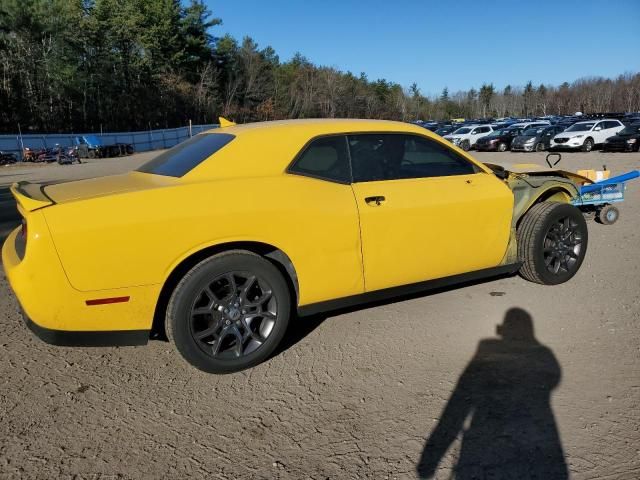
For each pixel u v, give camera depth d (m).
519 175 4.56
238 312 3.20
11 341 3.79
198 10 67.44
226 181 3.18
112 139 44.50
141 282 2.91
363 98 89.25
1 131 46.81
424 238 3.73
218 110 69.31
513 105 121.44
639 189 10.84
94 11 57.25
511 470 2.31
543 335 3.67
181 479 2.31
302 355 3.48
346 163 3.57
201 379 3.21
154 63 63.44
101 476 2.34
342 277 3.46
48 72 48.41
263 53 87.19
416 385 3.05
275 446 2.53
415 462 2.38
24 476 2.34
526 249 4.44
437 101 124.12
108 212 2.84
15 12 46.44
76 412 2.85
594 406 2.77
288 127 3.54
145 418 2.79
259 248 3.25
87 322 2.88
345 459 2.42
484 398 2.89
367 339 3.70
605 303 4.21
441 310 4.18
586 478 2.24
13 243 3.26
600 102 103.31
